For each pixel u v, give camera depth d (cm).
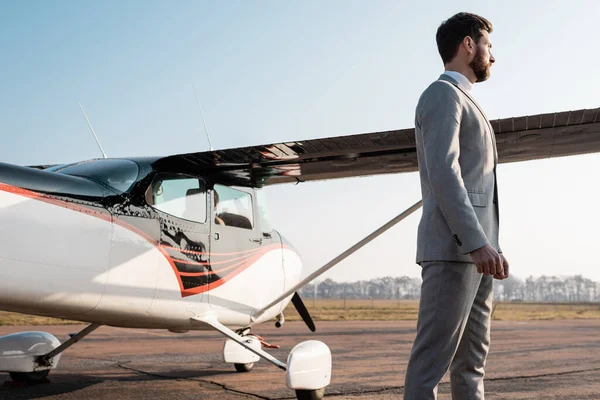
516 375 533
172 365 598
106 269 348
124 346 812
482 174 213
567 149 405
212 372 546
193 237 416
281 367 388
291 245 543
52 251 319
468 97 215
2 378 490
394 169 482
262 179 495
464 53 223
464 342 224
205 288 423
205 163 426
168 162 408
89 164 390
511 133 366
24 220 308
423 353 205
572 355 744
